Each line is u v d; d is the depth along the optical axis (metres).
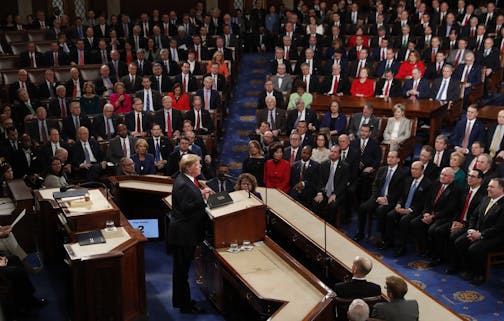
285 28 16.62
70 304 6.37
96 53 15.18
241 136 12.31
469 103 12.41
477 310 7.05
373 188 8.77
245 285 5.93
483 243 7.48
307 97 11.86
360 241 8.75
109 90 13.13
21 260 7.20
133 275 6.42
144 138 10.66
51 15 19.31
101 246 6.22
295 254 7.52
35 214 8.34
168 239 6.71
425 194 8.35
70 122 11.31
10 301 6.74
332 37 15.86
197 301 7.20
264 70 15.90
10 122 10.67
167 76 13.19
